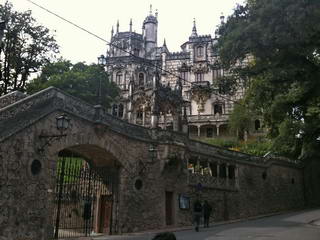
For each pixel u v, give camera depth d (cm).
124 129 2370
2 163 1577
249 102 3136
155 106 3506
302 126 3559
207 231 2241
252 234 1931
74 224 2348
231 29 1920
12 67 3869
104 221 2305
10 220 1583
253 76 2138
